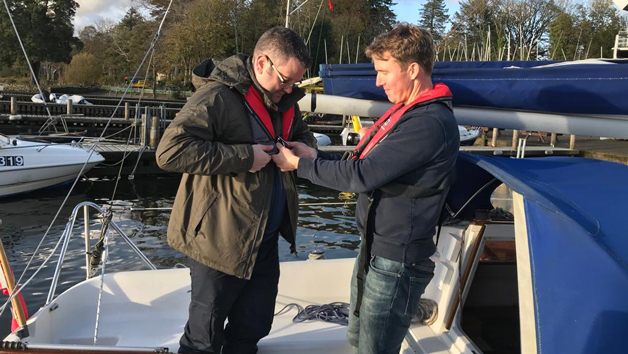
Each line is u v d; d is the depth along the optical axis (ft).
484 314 9.04
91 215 33.55
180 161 5.57
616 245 4.56
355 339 6.63
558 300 4.75
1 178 36.45
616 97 7.40
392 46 5.43
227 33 124.36
